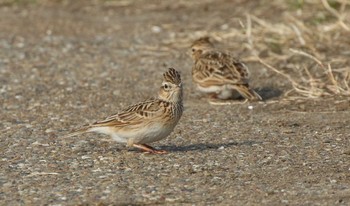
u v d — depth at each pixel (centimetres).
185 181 1145
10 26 2575
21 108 1641
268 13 2459
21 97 1731
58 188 1129
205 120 1505
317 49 2000
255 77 1830
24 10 2858
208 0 2747
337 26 2142
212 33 2253
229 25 2380
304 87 1689
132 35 2383
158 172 1187
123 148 1319
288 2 2492
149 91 1775
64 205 1065
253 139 1364
